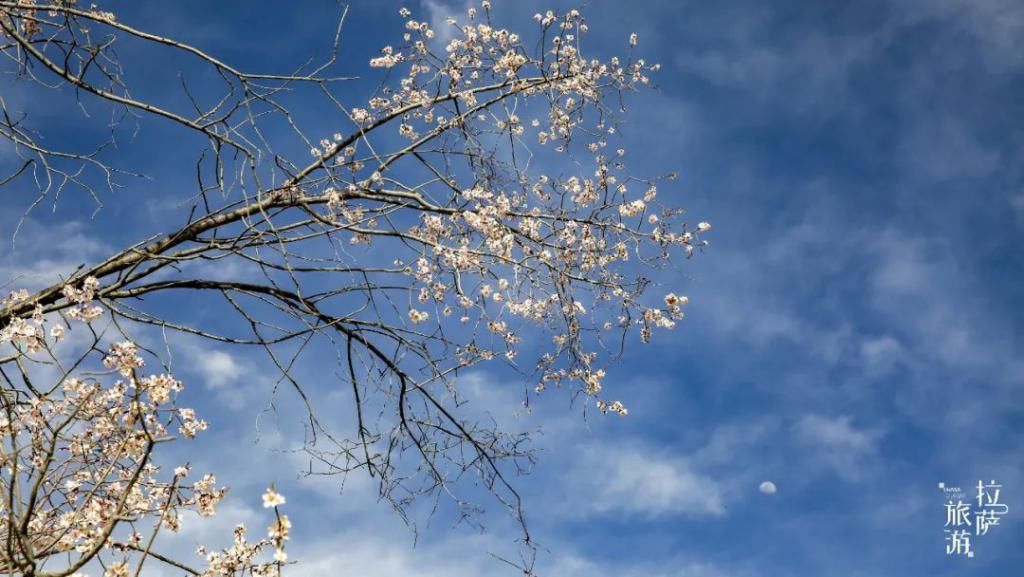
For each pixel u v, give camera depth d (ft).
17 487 9.88
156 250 17.72
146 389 11.30
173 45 15.69
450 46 20.21
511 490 17.26
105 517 11.87
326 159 19.80
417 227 19.29
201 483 12.26
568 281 18.83
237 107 16.08
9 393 13.62
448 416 18.20
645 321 19.19
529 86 19.90
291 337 16.72
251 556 11.90
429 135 19.48
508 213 19.34
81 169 15.97
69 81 15.57
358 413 17.56
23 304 15.38
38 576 9.43
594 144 21.06
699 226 19.26
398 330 17.87
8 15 16.57
